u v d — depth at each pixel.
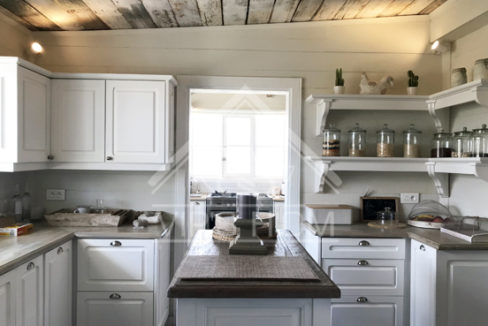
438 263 2.14
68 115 2.51
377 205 2.90
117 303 2.37
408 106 2.73
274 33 2.89
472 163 2.21
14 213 2.55
